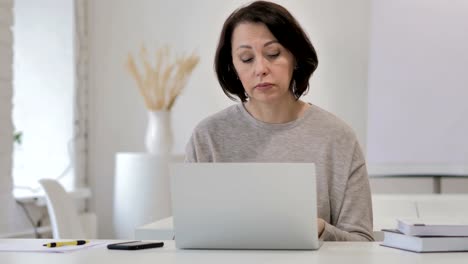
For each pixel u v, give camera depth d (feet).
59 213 8.82
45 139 15.53
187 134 15.60
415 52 13.61
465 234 5.05
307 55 6.34
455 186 14.29
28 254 5.12
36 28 15.47
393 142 13.75
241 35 6.20
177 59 15.42
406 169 13.67
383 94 13.83
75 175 15.52
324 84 14.88
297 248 5.18
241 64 6.26
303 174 5.08
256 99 6.31
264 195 5.10
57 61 15.44
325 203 6.39
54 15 15.42
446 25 13.43
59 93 15.47
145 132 15.85
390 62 13.78
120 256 4.96
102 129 16.06
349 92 14.76
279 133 6.60
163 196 13.50
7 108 12.06
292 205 5.10
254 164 5.11
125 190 13.69
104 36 15.98
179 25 15.62
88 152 16.08
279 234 5.14
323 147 6.49
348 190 6.38
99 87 16.05
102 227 16.10
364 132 14.70
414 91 13.62
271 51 6.16
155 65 15.72
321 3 14.87
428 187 14.56
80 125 15.75
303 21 14.97
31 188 15.06
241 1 15.29
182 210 5.24
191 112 15.57
